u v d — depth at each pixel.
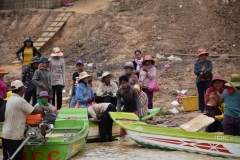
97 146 28.14
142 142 27.00
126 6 60.34
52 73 35.25
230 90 25.03
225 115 25.22
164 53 51.84
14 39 62.50
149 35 54.62
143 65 35.34
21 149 22.23
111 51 54.16
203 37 53.62
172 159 24.88
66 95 44.00
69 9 64.69
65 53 56.34
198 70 35.03
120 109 29.27
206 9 56.62
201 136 25.69
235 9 56.75
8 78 49.97
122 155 25.83
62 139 24.03
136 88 31.09
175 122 33.31
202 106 35.66
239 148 24.91
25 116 22.28
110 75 31.05
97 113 29.03
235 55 49.69
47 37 59.03
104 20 58.62
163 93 41.91
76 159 25.11
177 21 55.72
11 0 68.31
